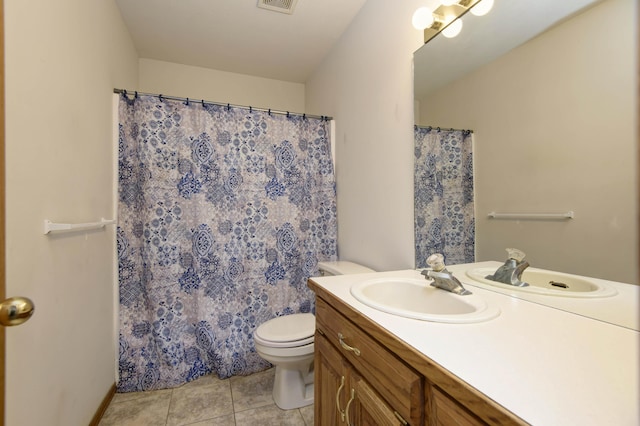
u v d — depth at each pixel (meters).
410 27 1.43
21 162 0.87
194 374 1.86
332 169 2.28
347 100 2.08
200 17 1.97
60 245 1.11
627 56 0.69
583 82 0.78
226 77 2.79
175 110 1.91
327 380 1.09
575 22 0.79
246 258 2.05
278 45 2.32
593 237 0.76
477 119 1.11
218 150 2.00
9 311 0.56
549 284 0.86
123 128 1.80
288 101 3.02
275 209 2.13
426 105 1.33
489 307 0.83
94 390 1.44
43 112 1.00
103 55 1.60
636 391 0.47
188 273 1.91
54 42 1.07
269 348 1.54
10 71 0.82
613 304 0.72
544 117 0.88
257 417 1.53
